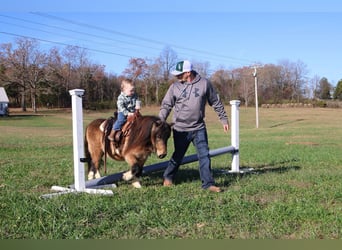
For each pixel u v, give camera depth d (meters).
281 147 18.38
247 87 111.62
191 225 5.24
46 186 7.86
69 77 103.31
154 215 5.52
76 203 6.08
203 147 7.45
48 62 94.25
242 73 114.25
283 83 121.62
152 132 6.90
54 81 95.38
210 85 7.58
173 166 7.72
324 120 57.97
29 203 6.00
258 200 6.65
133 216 5.43
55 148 17.48
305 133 32.06
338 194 7.01
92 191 6.88
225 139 25.67
